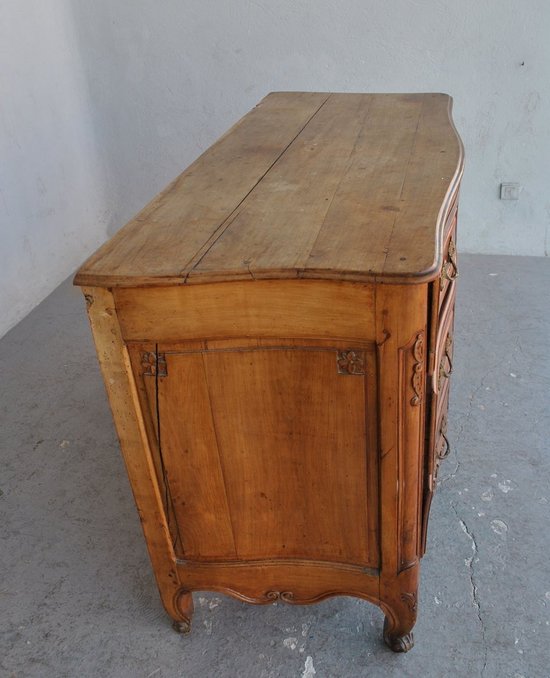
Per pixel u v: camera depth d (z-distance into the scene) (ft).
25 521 6.53
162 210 4.76
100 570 5.96
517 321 9.16
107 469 7.13
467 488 6.50
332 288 3.70
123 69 11.07
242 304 3.84
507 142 10.37
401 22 9.93
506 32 9.68
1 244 9.62
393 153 5.67
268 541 4.77
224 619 5.42
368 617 5.36
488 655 4.99
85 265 3.97
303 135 6.36
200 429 4.33
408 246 3.89
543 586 5.50
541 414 7.40
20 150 9.90
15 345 9.48
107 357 4.12
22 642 5.34
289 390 4.11
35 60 10.09
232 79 10.87
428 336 4.11
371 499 4.41
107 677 5.03
